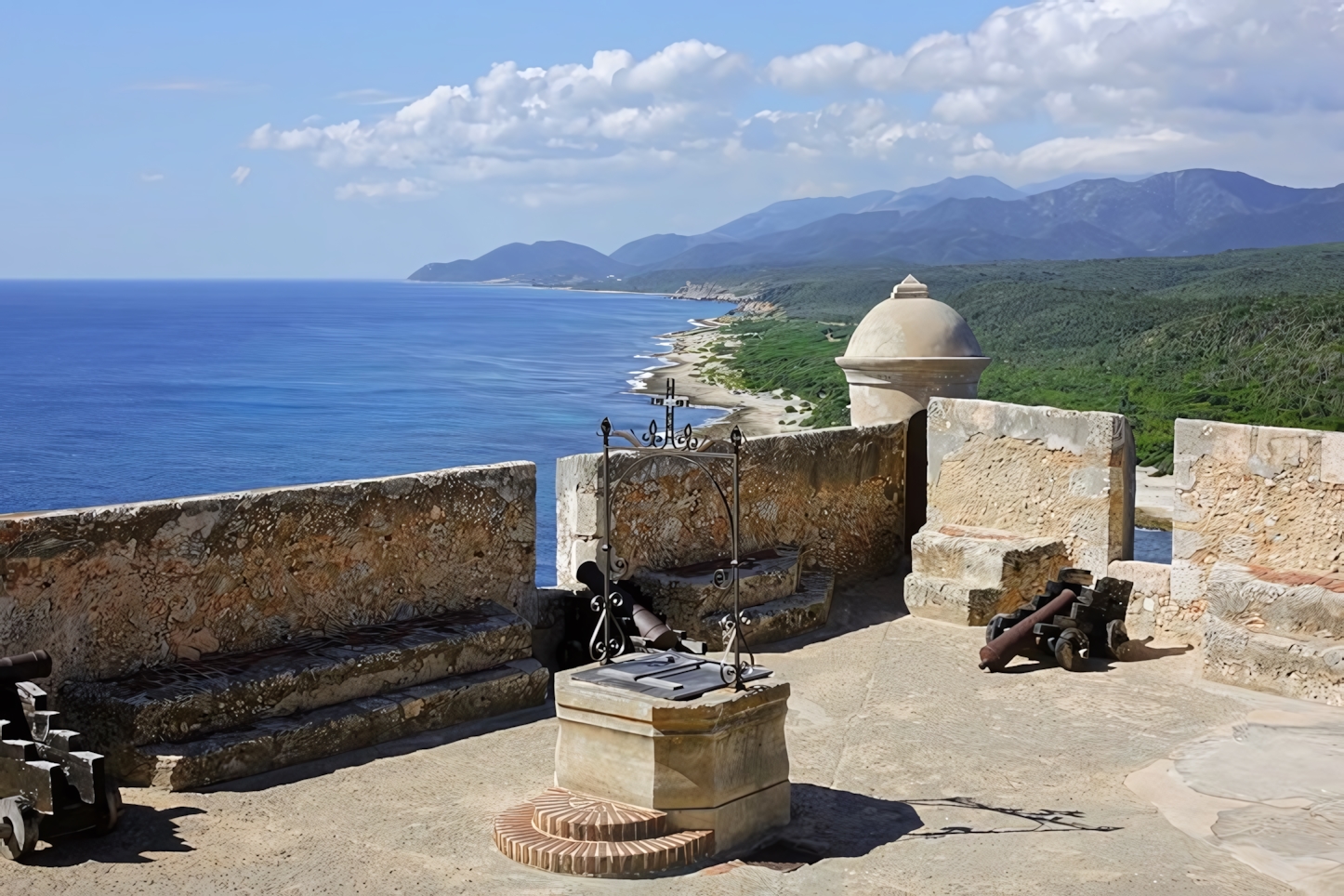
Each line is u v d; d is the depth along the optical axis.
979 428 10.06
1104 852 5.34
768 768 5.57
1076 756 6.65
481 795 5.98
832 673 8.27
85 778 5.17
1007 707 7.52
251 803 5.80
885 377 10.92
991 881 5.05
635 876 5.07
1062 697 7.70
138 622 6.40
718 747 5.30
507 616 7.68
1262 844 5.42
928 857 5.30
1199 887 4.98
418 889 4.90
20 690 5.39
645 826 5.23
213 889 4.84
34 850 5.16
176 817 5.58
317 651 6.83
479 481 7.82
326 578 7.15
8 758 5.25
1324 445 7.94
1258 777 6.27
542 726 7.09
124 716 5.90
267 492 6.90
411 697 6.87
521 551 8.09
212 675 6.36
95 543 6.21
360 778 6.18
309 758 6.38
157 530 6.44
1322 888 4.98
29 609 5.99
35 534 6.00
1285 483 8.14
